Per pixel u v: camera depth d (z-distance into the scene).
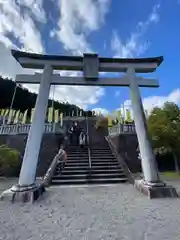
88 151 10.50
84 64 6.35
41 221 3.16
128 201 4.39
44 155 11.00
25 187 4.61
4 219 3.27
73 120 18.84
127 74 6.61
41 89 5.92
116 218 3.27
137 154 10.78
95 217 3.33
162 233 2.62
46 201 4.49
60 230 2.77
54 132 11.55
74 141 13.67
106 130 17.81
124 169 7.91
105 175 7.52
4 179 9.20
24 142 11.63
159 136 8.94
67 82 6.27
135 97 6.27
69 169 8.18
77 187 6.31
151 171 5.16
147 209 3.75
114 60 6.60
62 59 6.44
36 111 5.62
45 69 6.23
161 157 11.09
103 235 2.58
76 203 4.30
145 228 2.81
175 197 4.66
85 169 8.23
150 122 9.62
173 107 9.76
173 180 7.46
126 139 11.10
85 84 6.36
